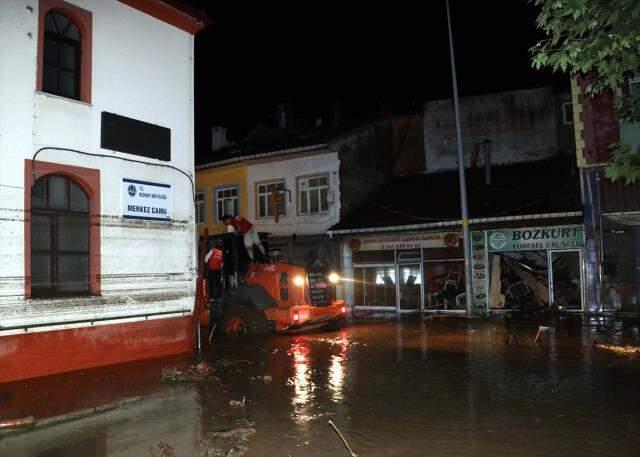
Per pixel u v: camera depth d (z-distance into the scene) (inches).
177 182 471.2
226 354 454.3
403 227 810.8
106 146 416.8
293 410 283.6
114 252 416.8
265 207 963.3
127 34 439.2
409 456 219.3
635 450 223.8
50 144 382.0
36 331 362.9
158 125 458.6
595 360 408.8
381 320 741.9
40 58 380.2
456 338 543.8
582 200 714.2
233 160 964.0
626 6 245.8
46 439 241.6
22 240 361.4
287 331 594.6
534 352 448.5
